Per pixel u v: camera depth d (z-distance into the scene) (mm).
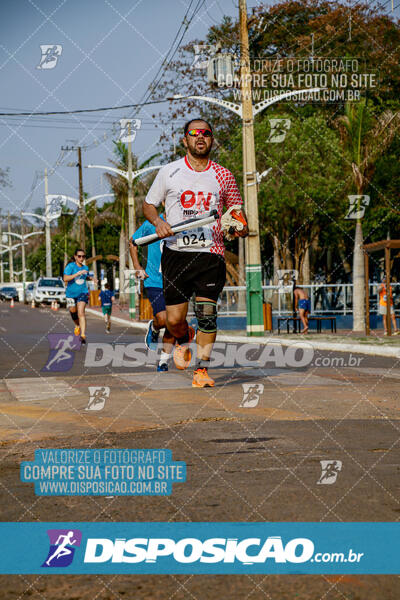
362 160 22375
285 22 34719
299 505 3199
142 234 9977
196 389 7215
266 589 2332
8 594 2332
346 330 23531
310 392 6965
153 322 10625
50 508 3262
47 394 7172
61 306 46406
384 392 6973
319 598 2250
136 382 8039
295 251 34125
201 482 3639
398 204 29984
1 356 13516
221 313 26328
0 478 3824
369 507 3150
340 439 4691
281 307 27812
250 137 19703
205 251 7020
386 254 18922
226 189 7074
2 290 66875
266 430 5027
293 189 31125
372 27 32781
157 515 3115
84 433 5000
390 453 4258
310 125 31328
